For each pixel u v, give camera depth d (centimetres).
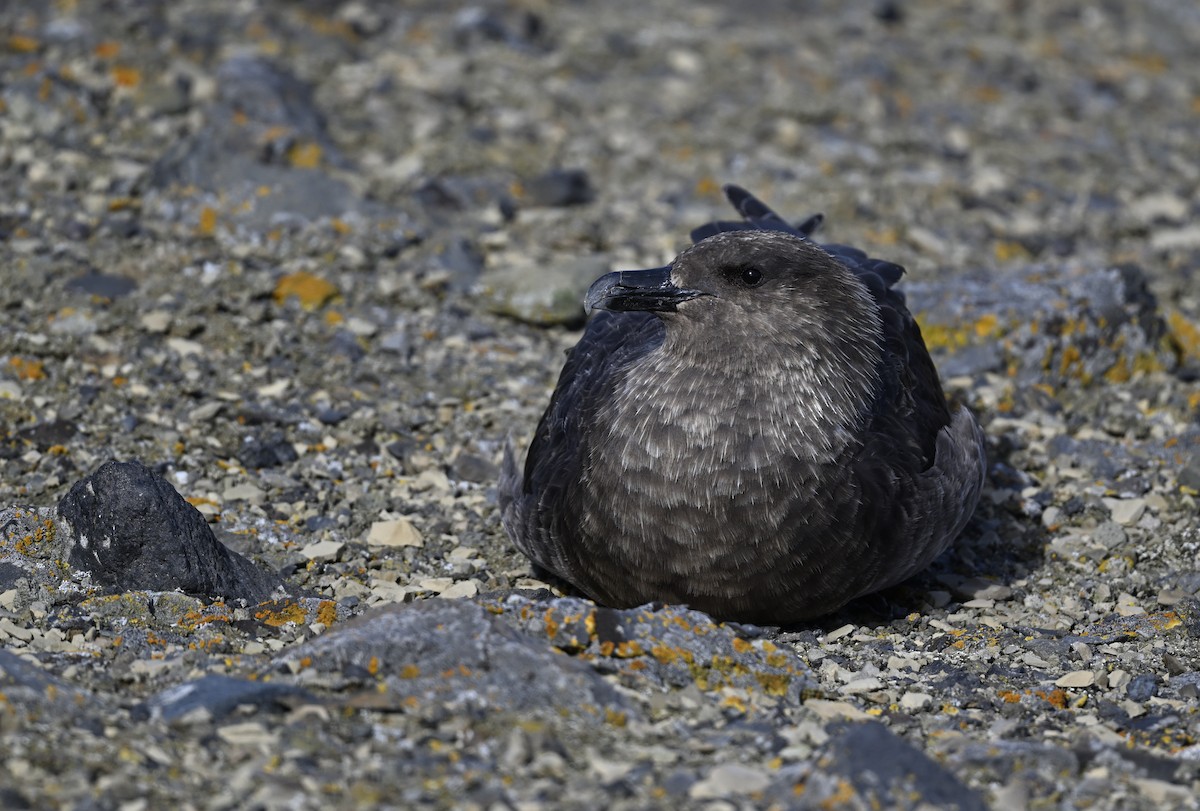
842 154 1803
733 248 944
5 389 1188
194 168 1488
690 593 946
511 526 1037
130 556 939
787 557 933
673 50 2039
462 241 1500
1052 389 1361
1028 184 1800
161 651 873
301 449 1180
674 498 923
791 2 2295
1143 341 1400
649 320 1080
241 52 1766
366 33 1931
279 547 1048
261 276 1388
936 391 1103
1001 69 2155
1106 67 2256
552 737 770
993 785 769
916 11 2367
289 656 828
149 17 1792
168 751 743
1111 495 1179
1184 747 822
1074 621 1012
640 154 1752
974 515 1162
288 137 1555
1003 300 1391
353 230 1471
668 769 757
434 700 795
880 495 952
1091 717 866
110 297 1325
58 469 1102
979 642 970
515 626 872
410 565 1051
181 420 1188
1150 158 1933
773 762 771
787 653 885
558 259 1511
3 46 1670
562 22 2095
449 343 1361
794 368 936
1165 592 1041
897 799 723
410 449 1196
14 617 904
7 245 1373
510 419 1256
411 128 1705
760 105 1903
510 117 1780
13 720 734
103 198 1461
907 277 1527
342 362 1303
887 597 1053
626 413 945
